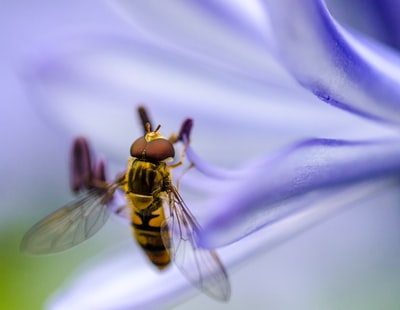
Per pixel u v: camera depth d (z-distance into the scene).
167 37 0.14
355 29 0.14
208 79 0.15
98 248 0.18
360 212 0.18
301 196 0.13
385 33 0.14
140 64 0.15
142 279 0.15
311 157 0.13
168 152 0.14
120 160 0.15
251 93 0.15
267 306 0.18
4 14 0.18
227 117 0.15
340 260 0.18
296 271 0.18
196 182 0.14
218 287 0.14
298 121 0.15
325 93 0.13
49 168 0.18
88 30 0.18
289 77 0.14
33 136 0.18
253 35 0.14
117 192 0.14
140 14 0.14
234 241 0.13
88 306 0.15
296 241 0.18
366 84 0.13
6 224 0.18
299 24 0.12
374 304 0.18
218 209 0.13
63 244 0.14
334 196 0.14
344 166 0.13
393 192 0.17
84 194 0.15
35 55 0.15
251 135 0.15
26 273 0.18
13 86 0.18
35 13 0.18
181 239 0.14
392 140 0.14
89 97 0.15
